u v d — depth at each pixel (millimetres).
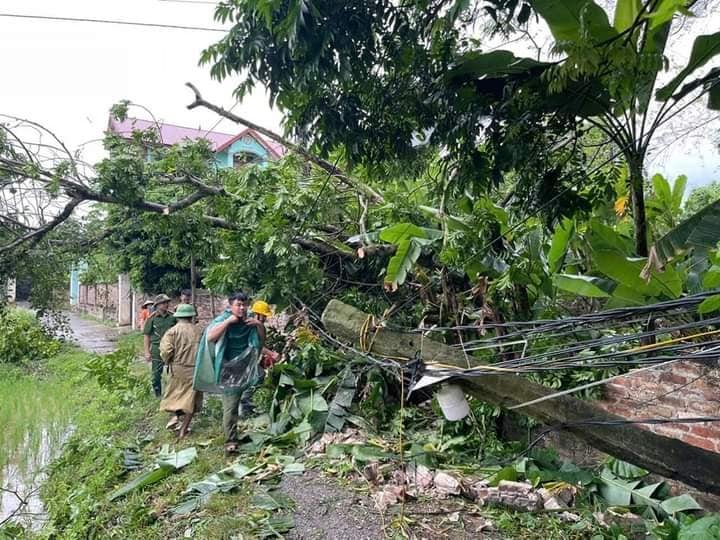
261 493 4430
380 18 2996
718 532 3213
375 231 6473
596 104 3938
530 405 2439
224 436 5852
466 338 5887
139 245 12266
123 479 5254
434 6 3176
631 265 3766
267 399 6660
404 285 6746
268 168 6184
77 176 5105
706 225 3643
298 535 3797
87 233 6629
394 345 2533
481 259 5305
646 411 4766
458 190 4289
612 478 4797
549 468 5145
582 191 4785
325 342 6688
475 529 3898
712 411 4410
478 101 3770
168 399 6203
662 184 6055
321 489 4504
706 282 2771
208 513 4172
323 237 6918
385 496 4270
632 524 4176
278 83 3232
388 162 4168
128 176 5328
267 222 5926
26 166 4852
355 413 6184
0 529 4535
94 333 16625
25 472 6094
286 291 6355
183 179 5891
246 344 5844
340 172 6496
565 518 4145
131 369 10211
